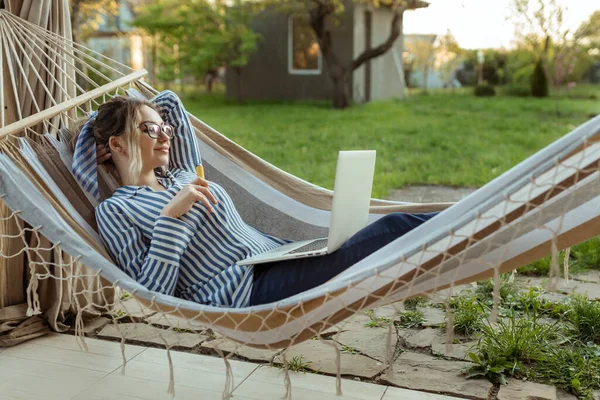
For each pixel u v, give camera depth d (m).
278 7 14.53
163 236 2.27
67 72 3.05
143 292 2.19
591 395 2.37
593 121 1.77
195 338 2.92
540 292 3.44
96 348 2.83
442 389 2.44
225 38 15.00
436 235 1.93
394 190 6.64
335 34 15.02
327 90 15.73
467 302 3.12
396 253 2.00
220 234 2.42
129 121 2.49
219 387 2.48
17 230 2.90
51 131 2.94
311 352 2.78
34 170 2.43
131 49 19.06
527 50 16.78
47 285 2.98
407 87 19.44
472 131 10.30
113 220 2.37
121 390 2.46
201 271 2.40
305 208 2.99
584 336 2.87
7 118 2.85
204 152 3.07
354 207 2.34
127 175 2.57
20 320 2.92
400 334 2.95
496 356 2.59
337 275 2.23
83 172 2.57
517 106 13.83
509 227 2.03
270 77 16.28
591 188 1.99
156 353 2.79
